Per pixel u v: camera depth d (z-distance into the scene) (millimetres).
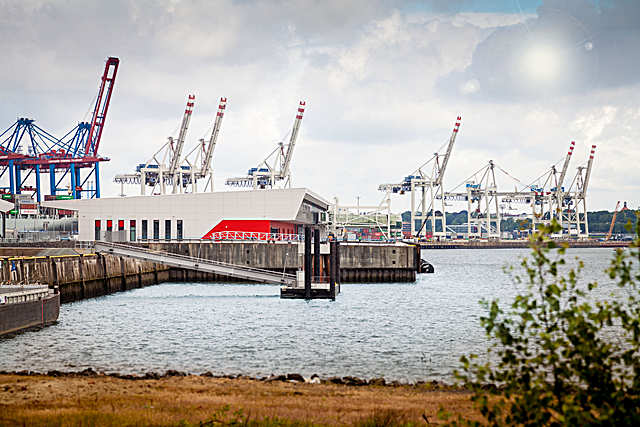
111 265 94812
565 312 15469
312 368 40750
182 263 86188
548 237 15391
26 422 23469
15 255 95938
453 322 61812
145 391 31375
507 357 15680
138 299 83000
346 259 111938
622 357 15344
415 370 40188
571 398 15148
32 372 37375
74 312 68062
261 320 62594
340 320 62844
